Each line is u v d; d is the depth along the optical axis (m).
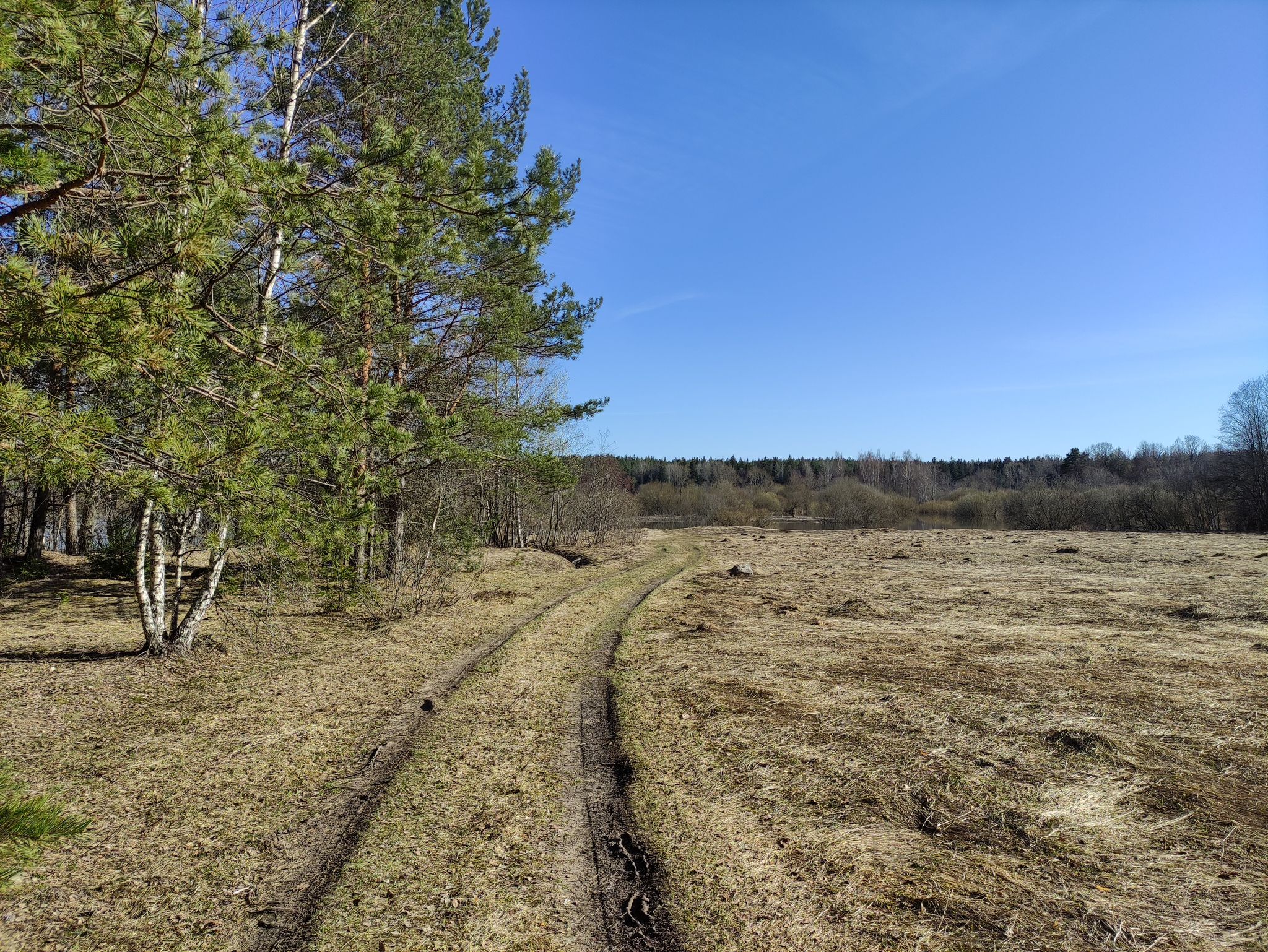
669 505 59.91
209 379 4.37
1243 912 3.16
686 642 9.50
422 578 12.32
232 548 6.20
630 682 7.42
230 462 3.87
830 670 7.73
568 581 16.75
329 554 6.85
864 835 4.02
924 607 12.21
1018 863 3.66
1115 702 6.31
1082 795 4.45
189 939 3.15
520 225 5.25
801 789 4.68
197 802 4.55
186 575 12.94
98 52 3.23
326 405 5.16
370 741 5.73
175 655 7.75
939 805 4.38
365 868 3.73
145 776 4.92
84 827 2.29
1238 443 37.34
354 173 4.42
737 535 35.22
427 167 4.64
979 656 8.31
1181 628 9.76
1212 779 4.65
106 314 2.82
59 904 3.42
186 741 5.58
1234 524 38.69
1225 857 3.65
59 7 2.73
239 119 5.27
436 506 12.25
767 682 7.32
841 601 13.17
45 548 16.95
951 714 6.09
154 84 3.76
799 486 70.81
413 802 4.56
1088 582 14.85
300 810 4.48
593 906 3.43
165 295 3.06
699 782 4.84
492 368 13.91
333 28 9.66
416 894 3.50
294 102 8.30
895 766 5.00
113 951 3.06
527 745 5.64
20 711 5.96
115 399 4.69
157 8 3.60
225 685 7.14
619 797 4.70
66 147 3.75
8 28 2.65
